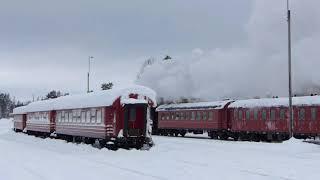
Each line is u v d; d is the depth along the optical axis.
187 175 16.52
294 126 37.78
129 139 29.03
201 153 26.19
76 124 36.47
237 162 21.05
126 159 22.88
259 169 18.20
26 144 37.00
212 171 17.62
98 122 31.50
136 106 29.30
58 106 41.91
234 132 44.62
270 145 32.78
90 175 16.58
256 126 41.66
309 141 36.12
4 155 25.64
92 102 32.69
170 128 54.41
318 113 36.09
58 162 21.53
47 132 46.38
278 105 39.28
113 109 29.41
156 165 19.95
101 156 24.77
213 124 46.78
